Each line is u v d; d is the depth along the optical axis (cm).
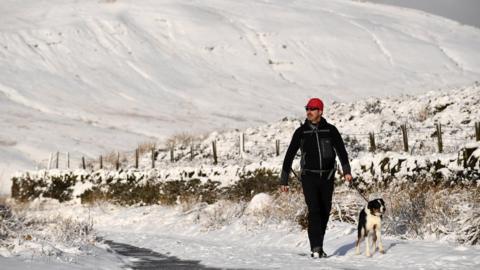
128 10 13350
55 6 13025
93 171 3312
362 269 869
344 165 1044
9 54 9494
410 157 1686
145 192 2912
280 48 12444
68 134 5688
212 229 1938
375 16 16862
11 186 4025
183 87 9331
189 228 2108
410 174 1656
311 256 1055
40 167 4450
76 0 13812
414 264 906
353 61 12125
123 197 3044
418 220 1268
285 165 1059
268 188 2298
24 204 3098
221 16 14312
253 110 8056
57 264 859
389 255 1015
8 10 12638
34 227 1208
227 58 11712
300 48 12569
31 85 8094
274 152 3353
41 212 2767
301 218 1598
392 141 2806
